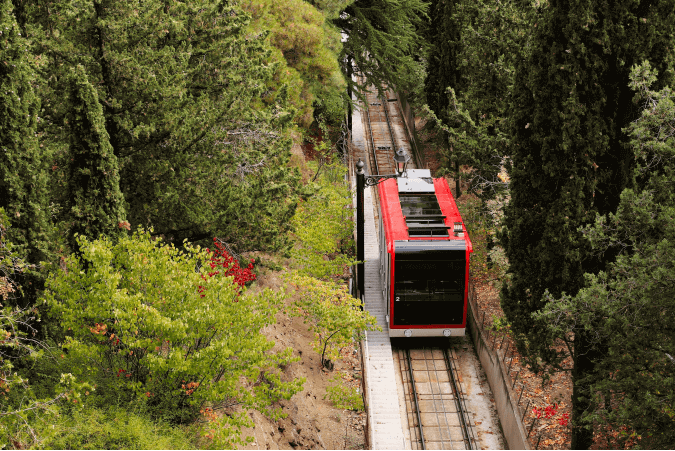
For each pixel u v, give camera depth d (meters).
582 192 17.03
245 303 15.45
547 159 17.66
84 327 14.39
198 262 19.47
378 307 27.84
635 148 15.23
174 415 15.14
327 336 22.55
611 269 16.38
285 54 32.62
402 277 23.66
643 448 14.79
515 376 21.58
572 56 16.59
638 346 14.68
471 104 27.61
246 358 14.57
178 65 18.55
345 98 39.91
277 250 20.77
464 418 21.16
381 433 20.08
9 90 15.09
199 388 14.62
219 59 20.70
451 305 23.84
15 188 15.40
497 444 20.03
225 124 19.55
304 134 38.81
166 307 14.98
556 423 19.53
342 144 44.56
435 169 41.44
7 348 15.95
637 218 15.02
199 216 18.84
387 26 41.03
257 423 17.02
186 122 18.25
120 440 13.91
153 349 14.25
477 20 26.20
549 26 17.14
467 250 23.50
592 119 16.88
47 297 14.53
